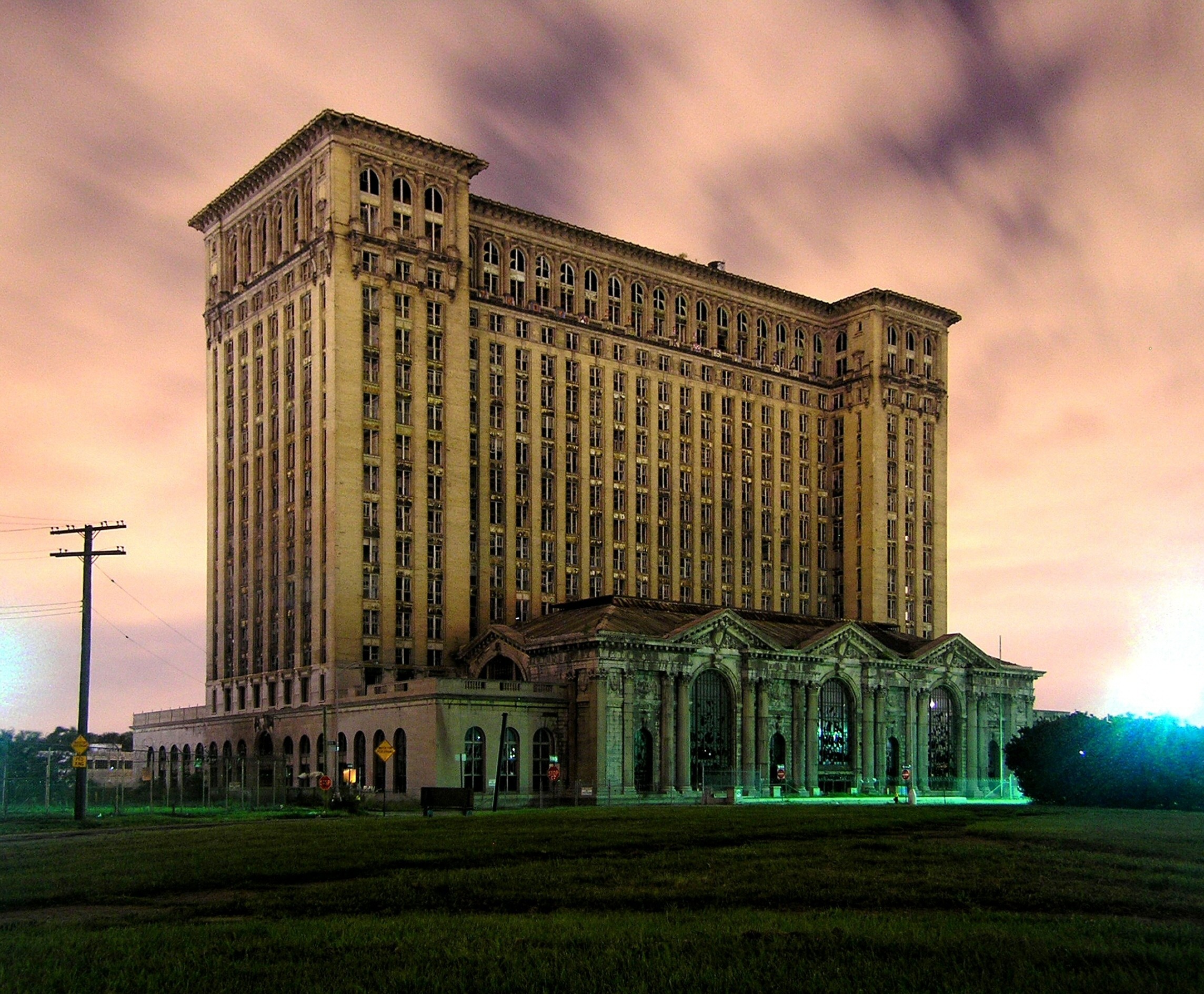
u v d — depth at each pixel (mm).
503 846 44000
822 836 50500
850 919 25328
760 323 168250
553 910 27562
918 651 150000
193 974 20328
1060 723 106312
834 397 174125
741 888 30859
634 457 150250
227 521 141375
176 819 74625
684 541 154250
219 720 138000
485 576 134750
